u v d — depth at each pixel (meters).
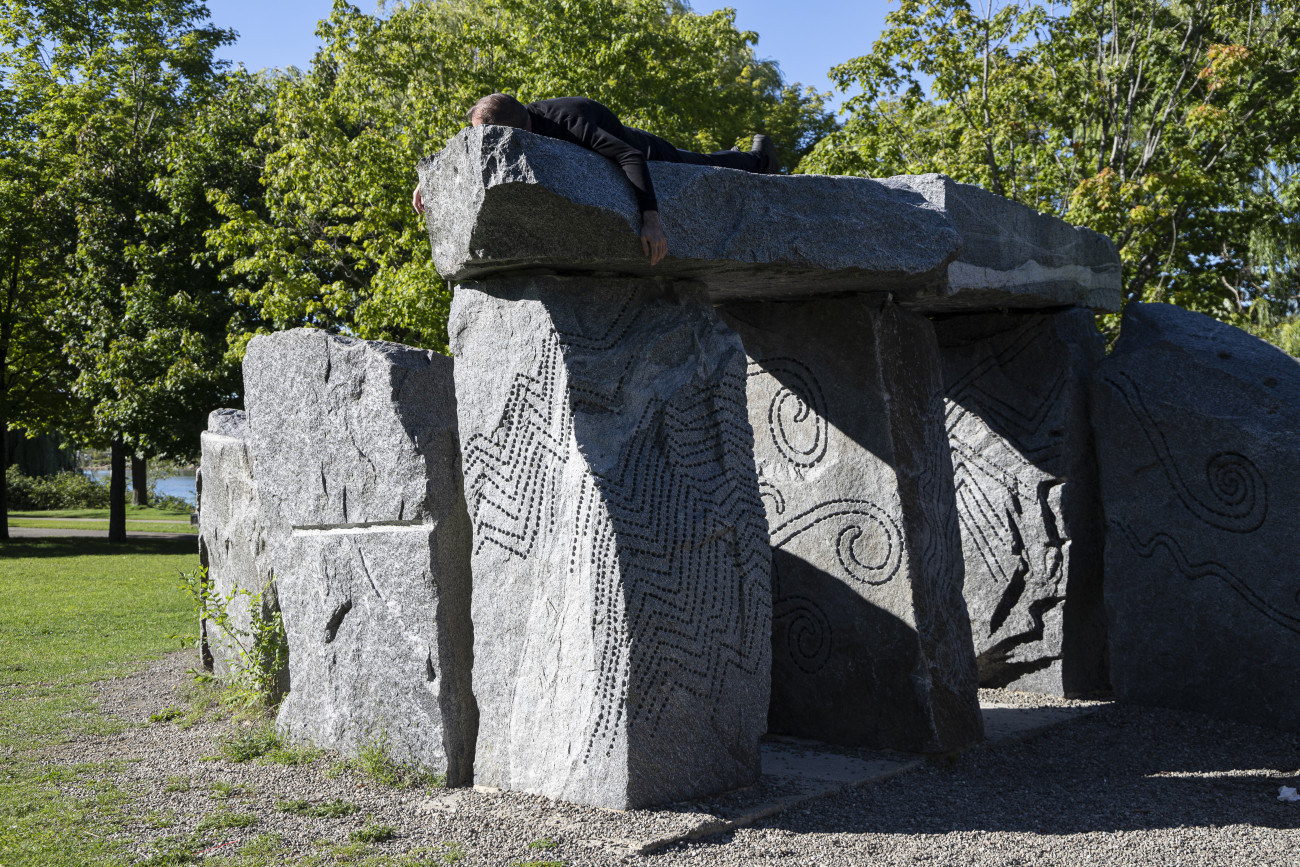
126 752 5.31
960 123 14.80
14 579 14.71
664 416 4.46
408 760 4.73
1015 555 6.95
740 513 4.66
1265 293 15.80
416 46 14.60
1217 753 5.57
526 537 4.43
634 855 3.71
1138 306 7.18
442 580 4.69
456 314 4.67
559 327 4.35
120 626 10.10
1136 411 6.66
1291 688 5.99
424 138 13.90
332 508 5.16
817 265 4.73
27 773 4.88
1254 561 6.16
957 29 14.67
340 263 15.77
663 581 4.30
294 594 5.41
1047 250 6.55
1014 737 5.77
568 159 4.04
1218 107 13.84
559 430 4.33
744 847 3.88
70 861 3.64
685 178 4.37
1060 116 15.03
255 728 5.61
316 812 4.18
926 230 5.16
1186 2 14.74
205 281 20.03
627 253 4.22
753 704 4.63
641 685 4.17
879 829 4.18
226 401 19.19
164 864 3.61
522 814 4.11
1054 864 3.80
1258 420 6.21
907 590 5.42
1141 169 14.22
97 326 19.75
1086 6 14.58
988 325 7.19
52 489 40.84
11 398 22.61
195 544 22.48
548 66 14.02
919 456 5.68
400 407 4.83
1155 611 6.55
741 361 4.80
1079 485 6.89
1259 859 3.89
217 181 19.36
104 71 22.69
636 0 16.09
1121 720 6.23
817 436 5.79
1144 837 4.14
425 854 3.69
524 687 4.42
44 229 21.20
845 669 5.62
